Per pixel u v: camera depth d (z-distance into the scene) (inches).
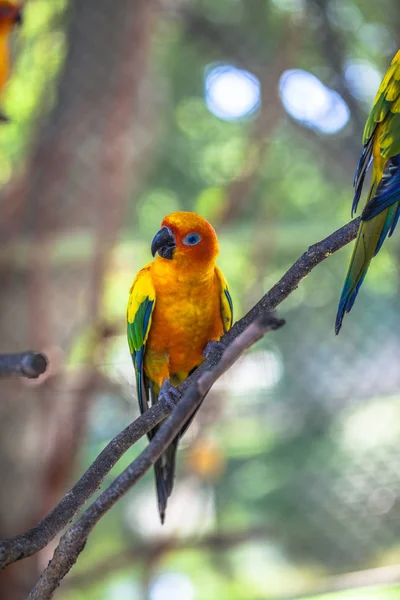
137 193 349.1
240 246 308.0
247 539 334.3
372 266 343.9
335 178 352.5
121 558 337.4
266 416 338.0
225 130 398.9
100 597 371.6
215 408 292.4
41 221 272.5
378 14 319.0
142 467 77.4
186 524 364.2
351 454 396.8
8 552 87.4
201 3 331.6
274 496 398.0
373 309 353.1
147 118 325.7
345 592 269.3
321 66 308.2
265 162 325.4
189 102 393.4
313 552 388.8
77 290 283.4
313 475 398.6
